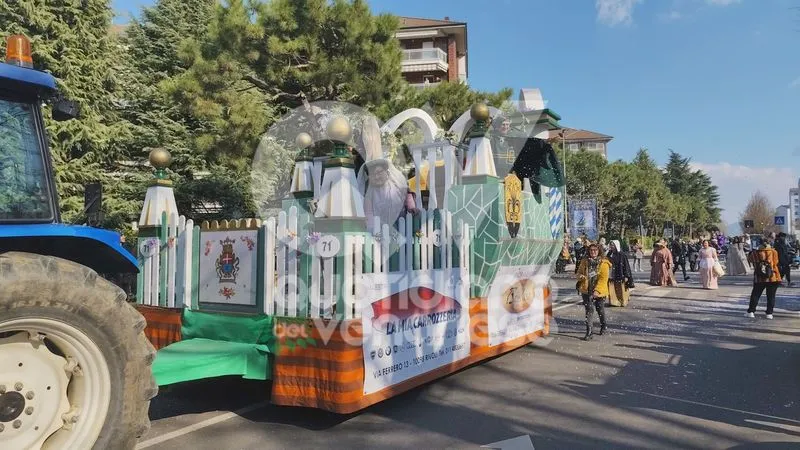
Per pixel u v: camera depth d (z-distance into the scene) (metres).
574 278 22.09
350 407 4.70
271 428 4.90
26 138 3.53
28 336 3.14
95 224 4.25
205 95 12.52
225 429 4.88
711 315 12.02
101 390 3.30
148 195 6.49
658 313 12.36
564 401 5.68
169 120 16.00
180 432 4.80
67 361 3.26
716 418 5.12
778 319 11.41
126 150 16.17
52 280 3.08
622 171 52.06
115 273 4.35
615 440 4.56
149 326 6.10
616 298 13.42
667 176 96.75
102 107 15.76
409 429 4.86
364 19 12.80
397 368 5.34
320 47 12.99
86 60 14.93
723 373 6.84
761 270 11.48
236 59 12.64
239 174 13.69
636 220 60.09
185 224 6.03
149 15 17.66
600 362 7.46
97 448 3.23
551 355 7.90
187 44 13.03
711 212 100.88
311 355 4.85
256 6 12.90
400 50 13.77
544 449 4.37
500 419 5.12
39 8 14.14
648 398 5.78
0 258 3.03
